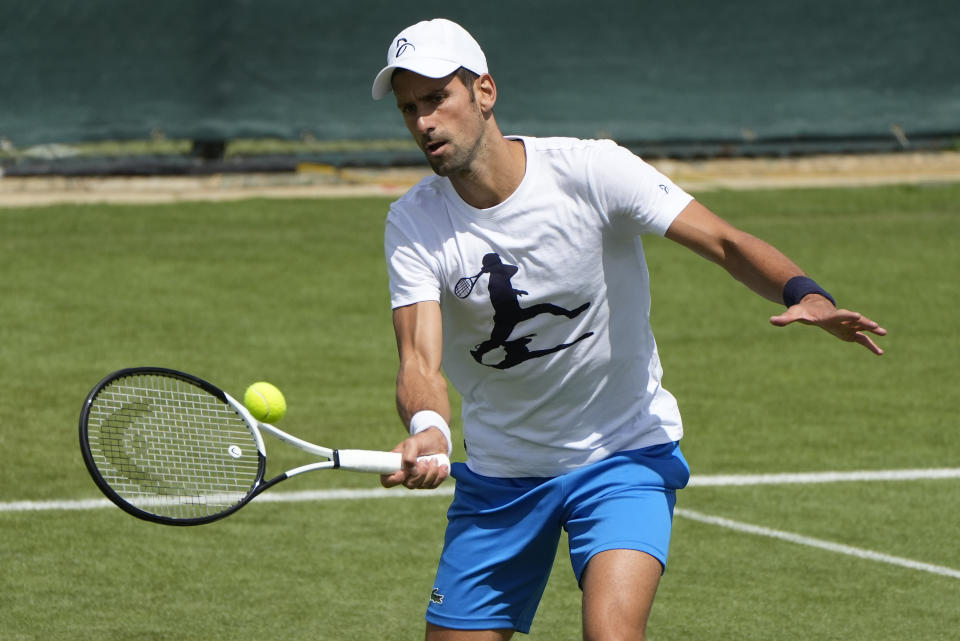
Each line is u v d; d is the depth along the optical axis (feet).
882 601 72.08
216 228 175.63
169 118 189.37
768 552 79.61
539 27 201.77
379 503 88.58
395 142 204.85
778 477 94.32
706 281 159.12
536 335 49.55
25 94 184.75
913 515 86.79
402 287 49.44
